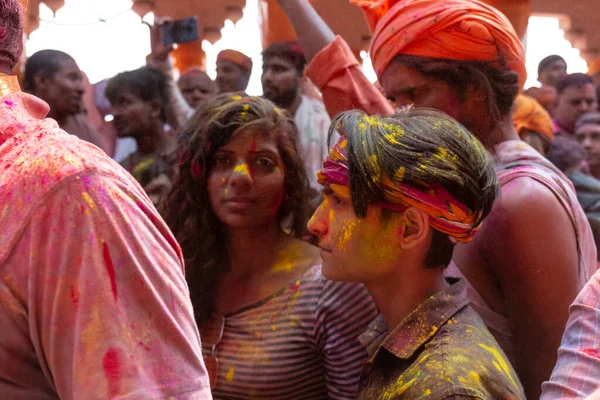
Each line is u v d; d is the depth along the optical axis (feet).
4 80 2.73
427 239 3.28
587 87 8.17
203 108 4.65
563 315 4.14
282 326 4.17
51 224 2.36
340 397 4.06
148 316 2.40
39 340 2.40
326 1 7.52
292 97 6.56
